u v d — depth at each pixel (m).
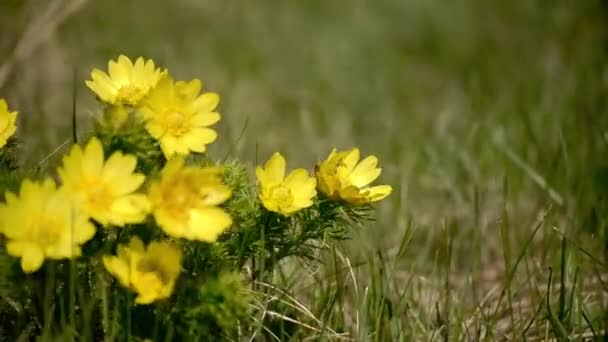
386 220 2.00
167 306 1.52
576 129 2.24
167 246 1.50
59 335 1.53
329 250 1.67
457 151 2.32
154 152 1.54
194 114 1.54
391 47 3.58
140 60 1.59
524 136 2.28
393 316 1.68
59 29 2.99
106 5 3.40
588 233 1.86
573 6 3.44
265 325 1.65
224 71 3.05
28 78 2.42
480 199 2.03
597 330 1.68
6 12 2.38
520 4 3.71
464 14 3.80
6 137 1.55
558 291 1.76
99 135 1.53
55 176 1.62
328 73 3.26
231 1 3.76
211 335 1.54
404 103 3.05
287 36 3.56
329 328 1.65
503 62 3.21
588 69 2.76
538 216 1.96
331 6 3.92
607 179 1.88
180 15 3.53
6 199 1.49
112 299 1.54
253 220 1.56
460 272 1.90
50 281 1.52
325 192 1.56
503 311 1.75
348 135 2.67
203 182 1.50
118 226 1.54
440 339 1.69
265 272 1.64
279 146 2.45
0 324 1.57
